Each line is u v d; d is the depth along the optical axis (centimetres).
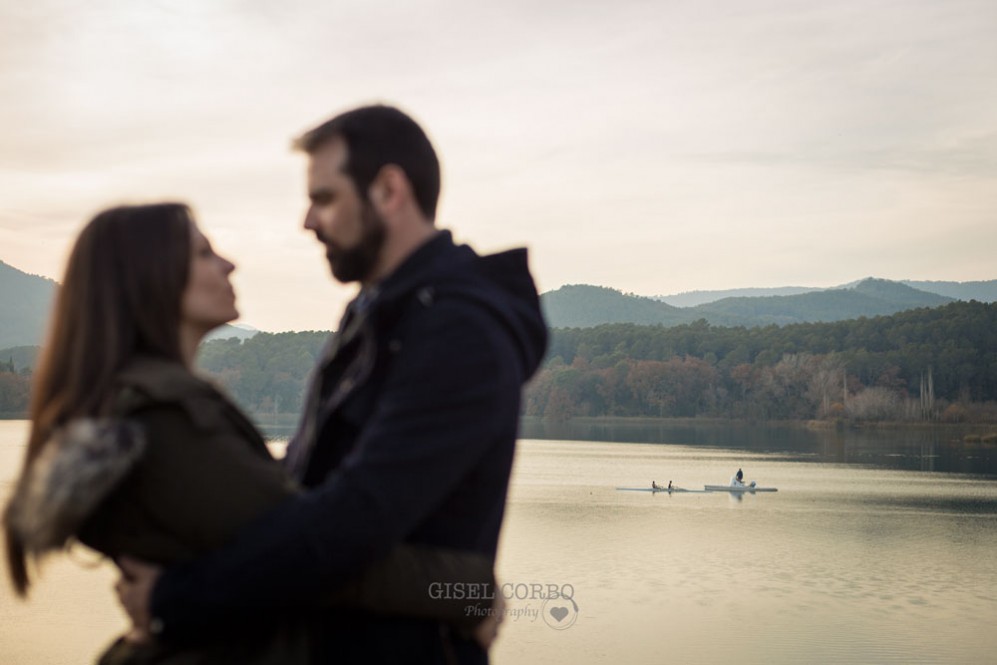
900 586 3017
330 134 205
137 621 183
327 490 180
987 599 2816
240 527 177
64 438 169
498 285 215
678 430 15650
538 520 4353
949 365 17412
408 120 209
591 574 3005
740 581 2991
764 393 17712
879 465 8794
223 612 172
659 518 4531
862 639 2266
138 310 189
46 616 2039
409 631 188
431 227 213
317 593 174
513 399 194
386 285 205
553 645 1959
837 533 4209
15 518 169
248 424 193
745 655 2045
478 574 192
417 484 180
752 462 8938
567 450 10462
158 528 178
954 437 14000
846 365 17550
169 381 180
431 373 186
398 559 183
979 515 4978
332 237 207
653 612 2456
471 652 199
